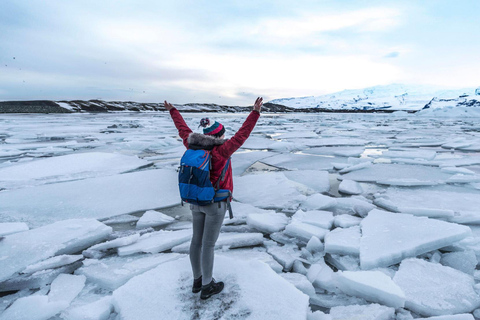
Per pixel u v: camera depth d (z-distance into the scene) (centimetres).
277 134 1936
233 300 212
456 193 528
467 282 248
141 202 511
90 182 622
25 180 651
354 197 523
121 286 234
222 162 195
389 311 214
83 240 348
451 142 1298
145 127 2373
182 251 321
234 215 438
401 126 2566
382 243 306
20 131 1994
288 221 405
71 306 229
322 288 257
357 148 1148
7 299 247
